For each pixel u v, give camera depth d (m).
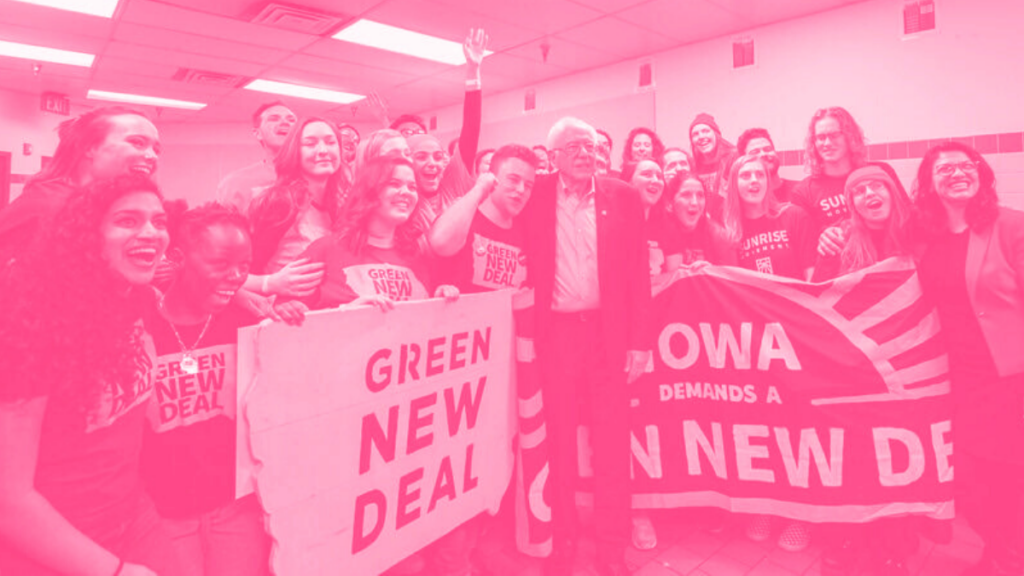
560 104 6.83
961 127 4.05
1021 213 1.80
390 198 1.71
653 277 2.27
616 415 2.08
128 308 0.95
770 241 2.34
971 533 2.33
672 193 2.45
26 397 0.81
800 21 4.82
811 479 2.06
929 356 1.97
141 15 4.87
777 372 2.10
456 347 1.81
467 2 4.53
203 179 10.06
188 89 7.54
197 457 1.25
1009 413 1.80
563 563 2.05
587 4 4.56
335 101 8.24
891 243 2.00
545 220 2.08
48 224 0.89
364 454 1.54
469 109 2.33
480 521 2.23
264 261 1.90
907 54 4.26
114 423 0.95
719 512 2.43
